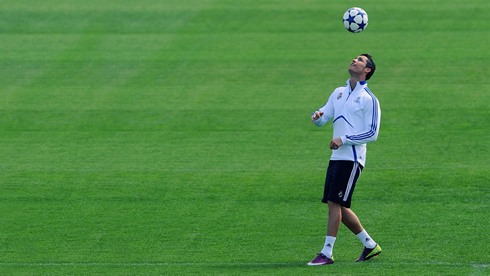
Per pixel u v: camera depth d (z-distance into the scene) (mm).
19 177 34156
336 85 53594
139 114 47188
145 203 29719
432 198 29203
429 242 23031
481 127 42000
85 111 48062
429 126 42625
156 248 23469
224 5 80250
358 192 30438
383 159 36125
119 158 37688
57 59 62125
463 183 31266
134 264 21219
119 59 61906
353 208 28094
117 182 33094
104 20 74688
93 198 30594
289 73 57156
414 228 24969
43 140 41750
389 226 25375
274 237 24562
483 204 28047
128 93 52438
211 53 63594
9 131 43719
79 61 61438
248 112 47188
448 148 37906
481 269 18906
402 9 77250
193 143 40656
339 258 21500
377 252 20656
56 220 27359
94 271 20031
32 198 30672
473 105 46875
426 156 36438
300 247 23234
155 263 21469
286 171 34625
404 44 64625
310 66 59031
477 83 52438
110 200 30250
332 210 19781
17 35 70000
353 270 18859
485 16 73438
